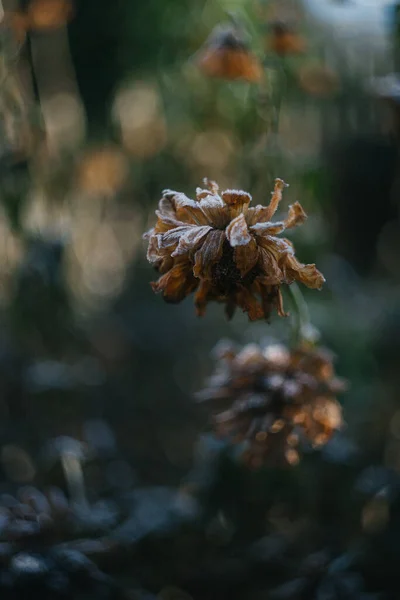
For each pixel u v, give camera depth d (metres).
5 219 0.72
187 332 0.97
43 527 0.58
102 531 0.61
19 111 0.68
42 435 0.74
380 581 0.62
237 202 0.48
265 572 0.64
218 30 0.63
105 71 0.81
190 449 0.86
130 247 1.00
